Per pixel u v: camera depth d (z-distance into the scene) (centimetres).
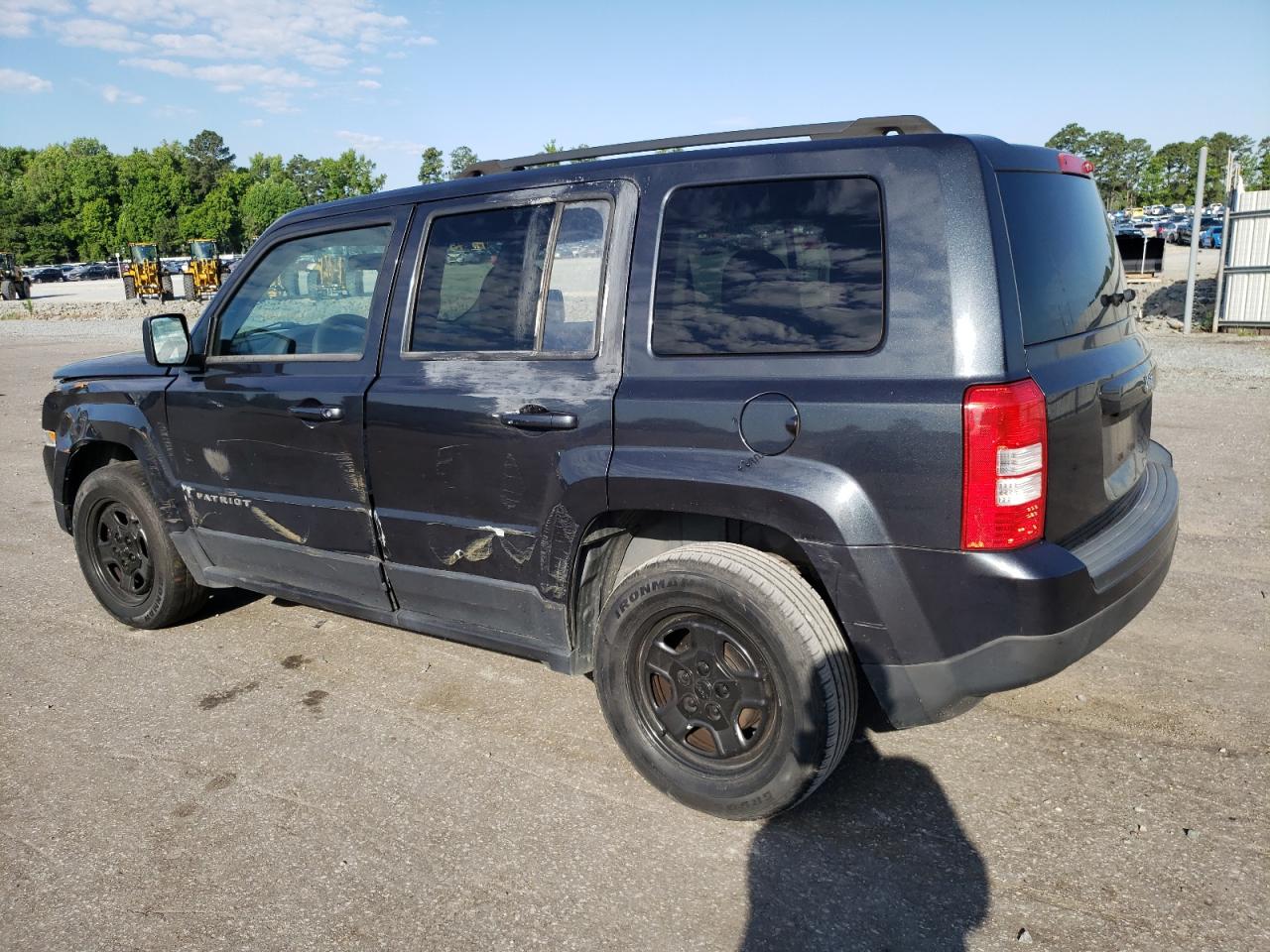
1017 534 246
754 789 279
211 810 308
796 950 239
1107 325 303
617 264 302
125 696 392
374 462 351
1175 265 3056
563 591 314
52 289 5931
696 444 278
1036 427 245
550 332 315
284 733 357
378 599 372
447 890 266
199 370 412
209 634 458
